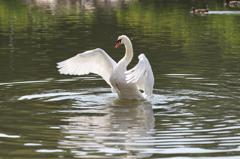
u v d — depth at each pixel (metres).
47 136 11.33
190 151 10.40
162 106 14.11
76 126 12.12
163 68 19.61
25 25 36.22
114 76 14.83
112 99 14.96
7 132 11.60
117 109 13.80
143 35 30.14
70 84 16.95
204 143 10.89
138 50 24.31
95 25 35.25
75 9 48.94
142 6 52.19
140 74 13.55
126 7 50.97
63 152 10.31
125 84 14.62
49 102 14.48
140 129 11.88
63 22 37.16
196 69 19.34
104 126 12.13
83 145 10.73
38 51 24.16
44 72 18.88
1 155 10.13
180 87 16.42
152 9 48.75
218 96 15.20
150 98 14.60
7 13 45.75
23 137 11.24
